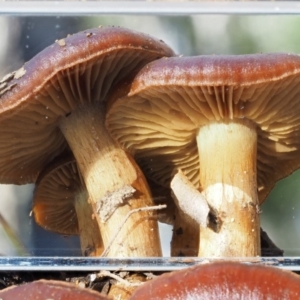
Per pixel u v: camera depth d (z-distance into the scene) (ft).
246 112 1.04
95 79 1.04
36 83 1.00
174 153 1.11
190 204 1.03
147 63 1.03
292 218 1.17
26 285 0.93
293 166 1.15
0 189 1.16
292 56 0.99
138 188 1.07
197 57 1.00
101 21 1.10
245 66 0.98
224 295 0.89
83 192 1.14
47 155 1.14
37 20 1.10
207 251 1.03
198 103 1.02
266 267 0.90
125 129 1.08
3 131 1.07
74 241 1.15
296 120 1.07
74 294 0.92
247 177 1.05
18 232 1.15
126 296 0.98
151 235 1.05
